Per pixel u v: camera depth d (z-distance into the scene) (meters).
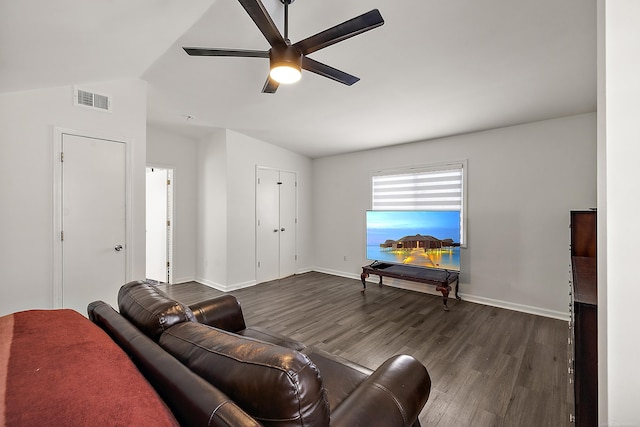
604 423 0.51
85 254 2.77
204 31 2.15
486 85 2.69
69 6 1.58
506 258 3.64
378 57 2.34
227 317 1.98
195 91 3.18
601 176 0.53
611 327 0.49
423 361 2.39
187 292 4.40
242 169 4.66
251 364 0.81
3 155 2.37
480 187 3.84
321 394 0.79
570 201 3.25
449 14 1.86
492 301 3.75
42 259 2.55
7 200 2.39
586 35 1.96
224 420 0.67
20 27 1.64
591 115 3.14
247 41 2.27
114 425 0.64
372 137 4.32
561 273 3.29
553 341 2.73
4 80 2.18
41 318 1.22
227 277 4.48
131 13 1.80
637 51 0.47
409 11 1.86
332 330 3.01
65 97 2.65
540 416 1.76
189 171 5.01
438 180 4.21
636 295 0.48
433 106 3.18
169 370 0.85
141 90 3.07
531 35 1.99
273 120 3.96
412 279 3.89
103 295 2.88
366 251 4.85
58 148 2.62
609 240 0.49
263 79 2.88
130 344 1.05
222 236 4.53
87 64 2.35
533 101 2.93
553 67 2.35
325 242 5.69
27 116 2.47
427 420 1.73
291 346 1.77
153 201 5.10
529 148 3.49
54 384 0.76
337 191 5.48
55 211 2.61
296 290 4.49
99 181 2.85
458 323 3.18
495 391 2.00
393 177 4.71
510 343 2.70
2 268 2.37
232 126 4.28
